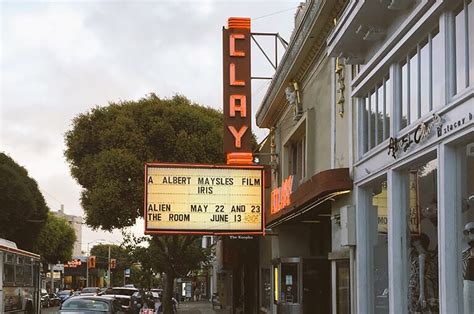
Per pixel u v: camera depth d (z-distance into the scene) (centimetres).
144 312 2431
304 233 2119
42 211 4828
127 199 2809
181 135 2873
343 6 1362
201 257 3347
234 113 1838
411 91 1042
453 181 874
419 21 945
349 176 1312
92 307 1695
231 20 1892
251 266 3117
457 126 831
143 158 2839
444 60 880
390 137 1086
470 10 821
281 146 2244
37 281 2555
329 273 2005
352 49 1248
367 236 1261
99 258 11256
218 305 4559
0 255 1931
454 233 866
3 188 4219
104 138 2880
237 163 1814
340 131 1425
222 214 1753
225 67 1861
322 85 1611
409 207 1055
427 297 966
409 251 1056
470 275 827
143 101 2992
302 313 1980
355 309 1267
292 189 1714
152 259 3231
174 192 1741
